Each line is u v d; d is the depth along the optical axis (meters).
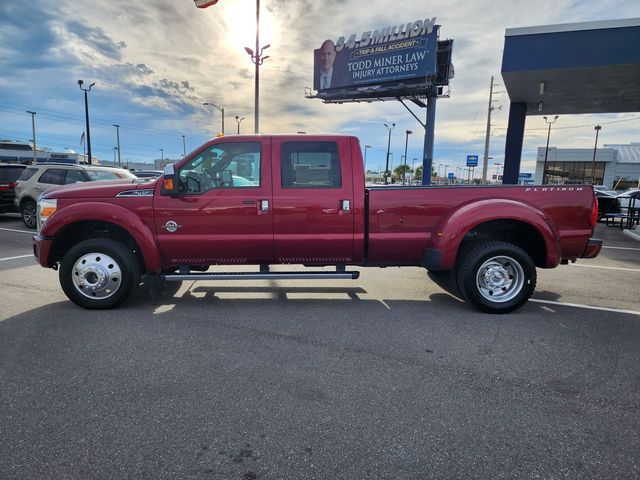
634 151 65.31
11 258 7.84
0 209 12.80
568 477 2.23
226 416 2.77
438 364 3.58
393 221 5.00
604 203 14.67
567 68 13.95
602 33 13.40
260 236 4.93
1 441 2.48
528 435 2.60
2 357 3.61
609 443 2.53
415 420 2.75
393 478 2.22
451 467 2.31
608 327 4.52
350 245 5.02
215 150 4.90
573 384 3.25
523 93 17.77
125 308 5.02
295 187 4.91
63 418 2.72
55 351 3.75
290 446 2.47
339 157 4.93
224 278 4.99
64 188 5.14
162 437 2.54
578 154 63.91
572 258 5.19
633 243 11.41
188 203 4.84
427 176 29.38
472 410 2.87
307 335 4.22
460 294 5.35
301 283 6.34
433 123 29.31
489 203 4.87
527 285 4.88
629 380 3.32
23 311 4.85
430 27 26.80
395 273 7.08
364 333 4.29
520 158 20.17
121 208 4.83
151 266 4.92
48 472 2.23
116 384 3.17
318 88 32.44
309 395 3.05
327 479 2.21
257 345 3.95
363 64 29.80
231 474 2.24
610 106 19.98
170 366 3.48
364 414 2.81
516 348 3.94
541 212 4.90
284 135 4.94
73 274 4.83
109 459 2.34
